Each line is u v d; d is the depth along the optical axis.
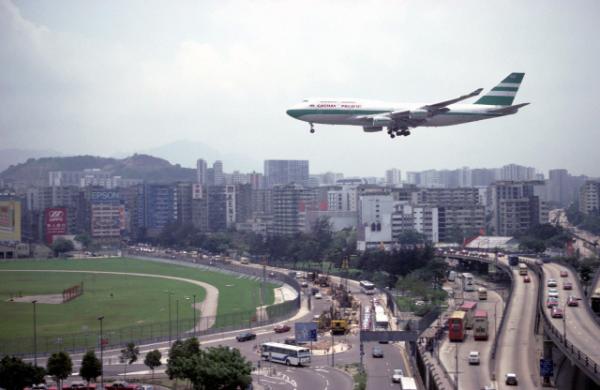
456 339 161.38
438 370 127.50
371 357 160.25
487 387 112.19
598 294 191.88
